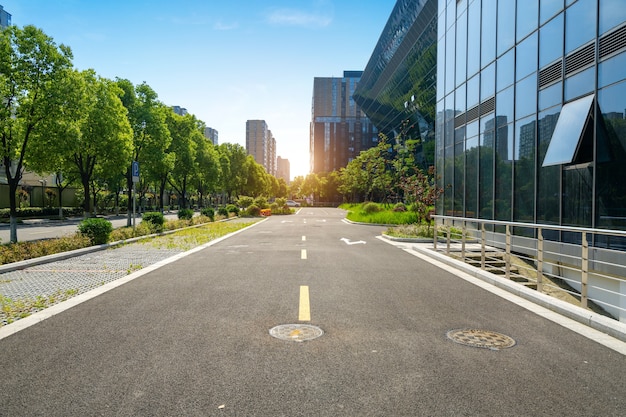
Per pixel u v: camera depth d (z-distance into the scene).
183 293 7.48
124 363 4.20
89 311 6.22
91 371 4.00
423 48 43.00
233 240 18.00
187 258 12.21
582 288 6.75
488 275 8.94
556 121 12.27
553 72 12.39
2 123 14.85
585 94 10.95
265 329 5.36
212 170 49.53
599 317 5.74
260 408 3.30
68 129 16.28
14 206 15.73
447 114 22.45
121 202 60.41
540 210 13.04
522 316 6.17
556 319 6.02
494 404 3.40
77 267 10.40
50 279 8.78
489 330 5.47
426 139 48.69
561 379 3.92
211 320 5.76
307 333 5.22
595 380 3.91
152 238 18.33
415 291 7.84
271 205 52.34
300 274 9.57
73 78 16.52
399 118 59.88
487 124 17.11
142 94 28.02
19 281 8.55
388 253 13.81
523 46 14.20
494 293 7.75
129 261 11.50
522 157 14.17
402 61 48.34
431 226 20.75
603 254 9.97
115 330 5.29
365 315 6.10
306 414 3.21
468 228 19.06
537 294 7.16
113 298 7.08
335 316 6.02
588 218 10.70
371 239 19.02
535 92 13.40
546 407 3.37
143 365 4.15
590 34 10.74
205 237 18.75
